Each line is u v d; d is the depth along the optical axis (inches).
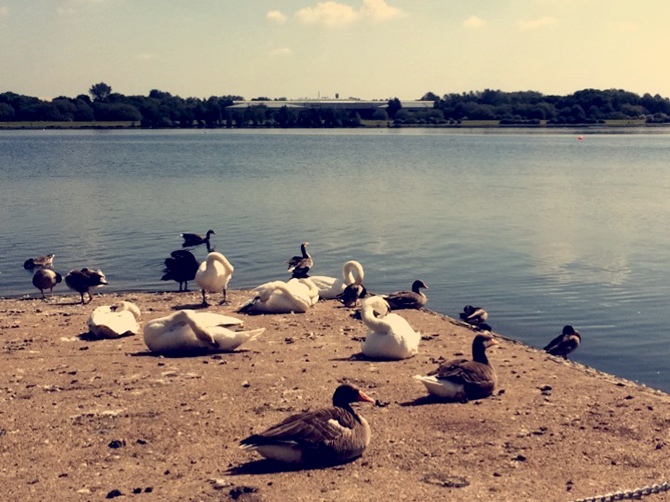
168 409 534.6
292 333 772.0
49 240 1485.0
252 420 512.7
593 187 2600.9
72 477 428.1
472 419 511.5
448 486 409.7
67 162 3927.2
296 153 4864.7
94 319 754.2
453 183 2736.2
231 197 2262.6
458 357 675.4
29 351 697.6
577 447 464.1
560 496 397.4
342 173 3191.4
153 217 1824.6
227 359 668.7
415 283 990.4
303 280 922.1
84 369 634.8
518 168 3501.5
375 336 673.0
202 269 927.7
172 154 4753.9
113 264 1254.9
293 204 2089.1
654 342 832.3
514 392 573.0
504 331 874.8
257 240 1499.8
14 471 437.1
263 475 426.6
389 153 4835.1
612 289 1084.5
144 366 644.1
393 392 572.4
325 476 424.2
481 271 1209.4
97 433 492.7
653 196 2311.8
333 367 641.0
